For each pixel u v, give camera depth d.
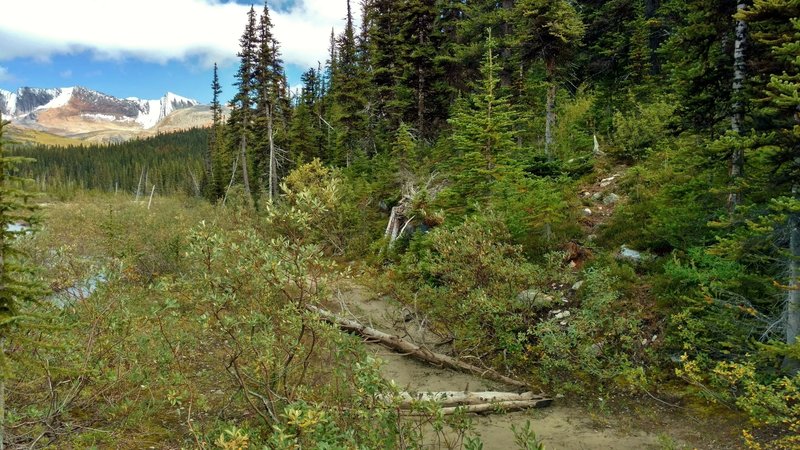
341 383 6.16
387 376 9.06
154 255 14.86
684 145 11.70
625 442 6.56
